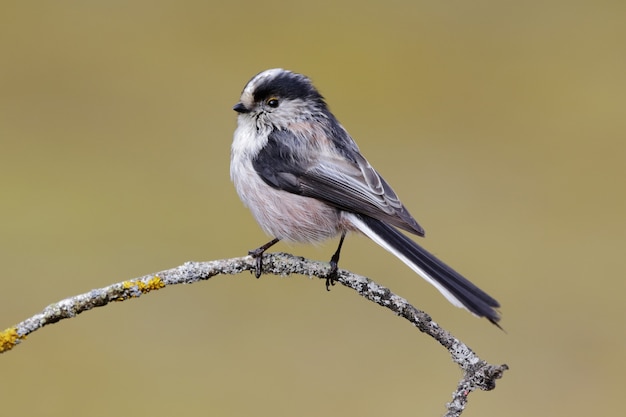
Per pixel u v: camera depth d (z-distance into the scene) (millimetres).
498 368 6070
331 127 8227
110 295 6316
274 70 8492
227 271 6809
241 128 8336
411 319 6449
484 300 6590
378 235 7562
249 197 8141
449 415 6098
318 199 7836
